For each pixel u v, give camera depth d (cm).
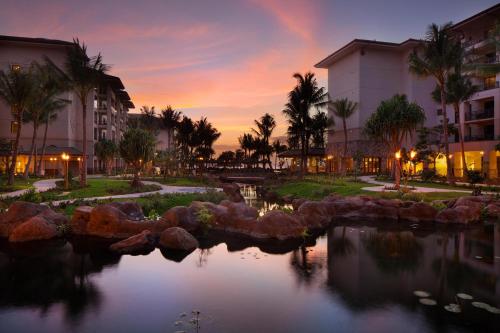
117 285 816
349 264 976
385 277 863
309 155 5356
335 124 5234
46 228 1242
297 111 4150
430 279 845
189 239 1167
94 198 1958
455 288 781
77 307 692
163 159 4072
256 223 1352
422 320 618
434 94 3609
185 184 3419
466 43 4006
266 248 1167
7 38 4638
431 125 4650
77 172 5066
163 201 1897
